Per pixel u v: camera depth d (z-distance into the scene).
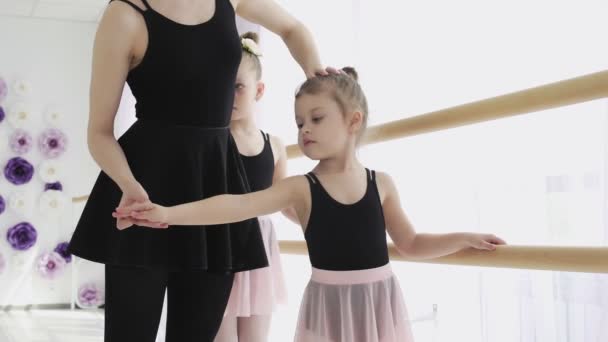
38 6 5.61
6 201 5.76
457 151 2.24
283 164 1.87
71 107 5.97
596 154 1.87
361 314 1.18
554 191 1.95
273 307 1.79
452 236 1.21
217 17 1.17
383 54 2.69
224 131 1.22
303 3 3.24
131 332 1.14
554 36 2.00
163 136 1.14
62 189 5.88
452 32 2.34
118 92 1.09
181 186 1.14
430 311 2.33
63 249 5.83
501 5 2.16
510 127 2.07
